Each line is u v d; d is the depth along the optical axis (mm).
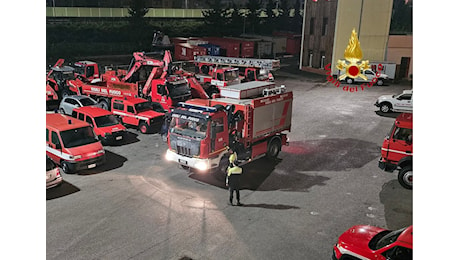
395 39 34625
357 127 20141
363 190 12539
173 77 19594
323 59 38844
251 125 13695
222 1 70250
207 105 14297
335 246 8305
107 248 9070
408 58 34875
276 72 39938
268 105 14312
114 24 57875
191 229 9977
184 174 13781
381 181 13273
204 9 69938
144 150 16312
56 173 12102
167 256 8773
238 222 10375
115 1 58938
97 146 14047
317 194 12211
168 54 19750
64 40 50688
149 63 20594
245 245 9258
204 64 32500
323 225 10273
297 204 11500
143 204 11383
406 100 22594
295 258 8750
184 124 13148
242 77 28719
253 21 65125
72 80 23188
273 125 14930
